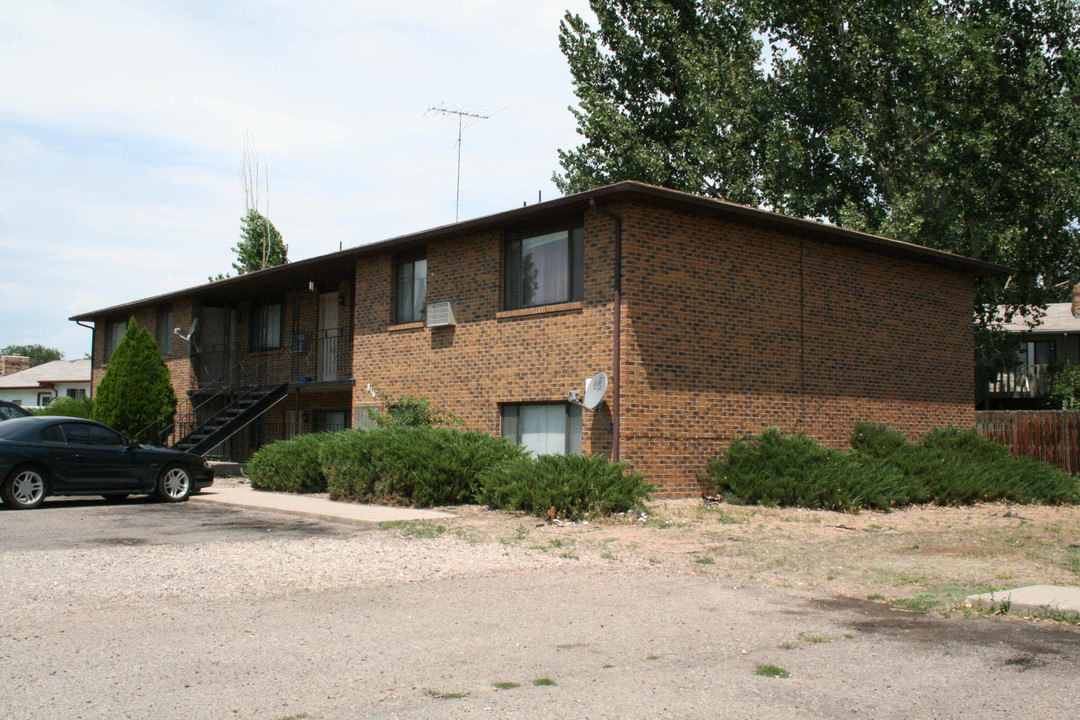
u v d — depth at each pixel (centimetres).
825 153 2944
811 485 1487
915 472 1672
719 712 495
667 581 884
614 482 1365
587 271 1631
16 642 625
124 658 589
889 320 2012
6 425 1508
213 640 638
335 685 538
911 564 988
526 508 1388
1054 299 2977
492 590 829
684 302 1641
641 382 1573
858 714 493
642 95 3388
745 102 2998
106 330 3419
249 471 1903
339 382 2239
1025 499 1705
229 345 2912
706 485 1623
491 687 538
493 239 1836
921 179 2641
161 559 968
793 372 1808
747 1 3058
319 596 793
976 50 2522
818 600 801
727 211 1652
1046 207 2677
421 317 2028
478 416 1834
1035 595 783
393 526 1247
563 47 3444
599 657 606
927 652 622
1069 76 2708
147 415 2562
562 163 3403
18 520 1329
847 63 2773
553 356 1689
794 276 1827
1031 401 3828
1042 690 536
